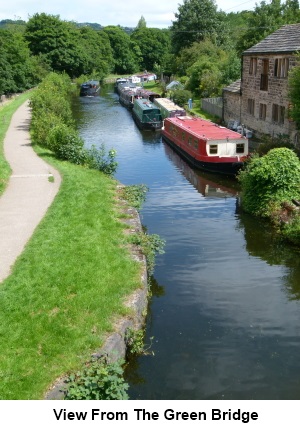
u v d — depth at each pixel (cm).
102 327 1055
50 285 1202
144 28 12888
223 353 1127
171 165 3150
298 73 2558
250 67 3675
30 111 4919
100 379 904
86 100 7188
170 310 1320
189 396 985
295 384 1018
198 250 1742
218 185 2652
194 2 7912
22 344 977
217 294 1414
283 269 1586
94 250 1410
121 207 1864
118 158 3378
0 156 2756
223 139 2878
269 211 2000
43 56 8319
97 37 11181
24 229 1577
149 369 1068
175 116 4219
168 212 2189
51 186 2130
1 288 1175
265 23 5291
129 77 10644
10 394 847
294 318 1280
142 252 1444
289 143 2862
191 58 7206
